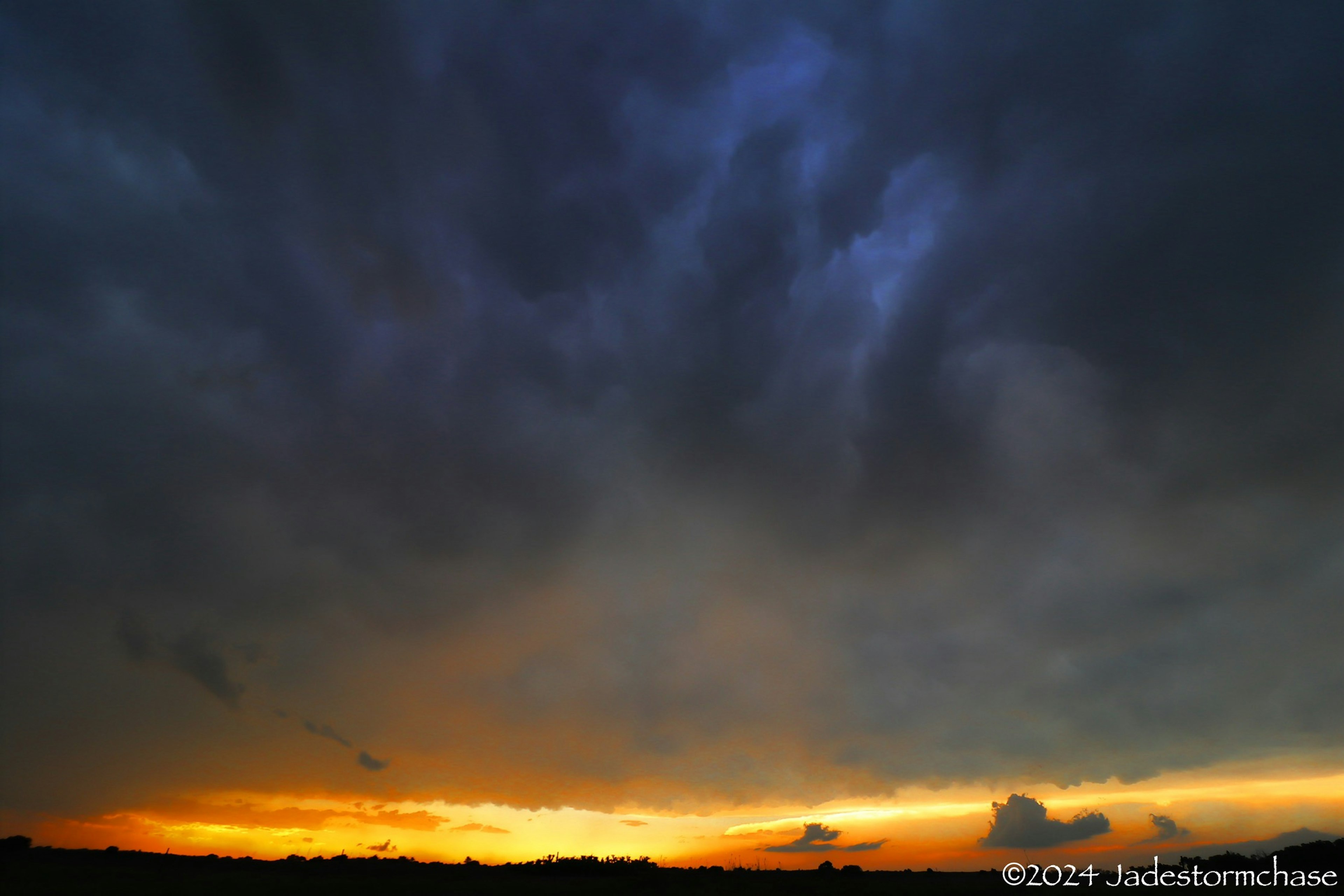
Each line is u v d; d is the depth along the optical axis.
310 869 51.19
